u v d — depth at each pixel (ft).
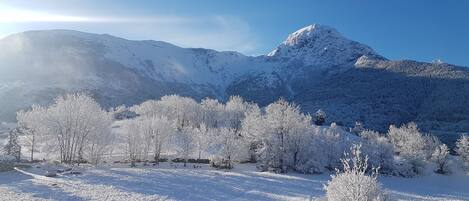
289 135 301.43
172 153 344.69
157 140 312.29
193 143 321.32
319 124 548.72
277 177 252.83
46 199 141.49
